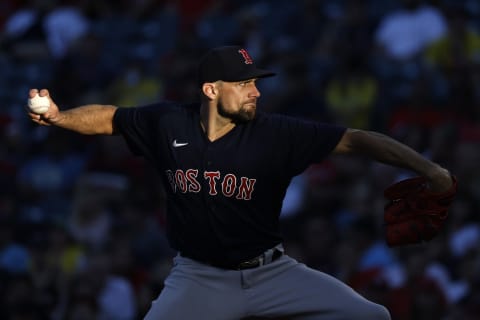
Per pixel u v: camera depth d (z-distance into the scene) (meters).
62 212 48.66
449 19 51.66
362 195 42.09
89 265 39.91
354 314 20.91
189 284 21.27
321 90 50.06
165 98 53.56
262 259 21.27
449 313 35.28
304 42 53.12
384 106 48.41
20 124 56.59
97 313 38.78
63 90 56.59
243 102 20.61
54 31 61.00
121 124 21.56
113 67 57.16
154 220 44.44
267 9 56.69
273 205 21.16
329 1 55.44
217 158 20.81
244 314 21.38
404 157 20.20
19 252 44.09
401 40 51.16
